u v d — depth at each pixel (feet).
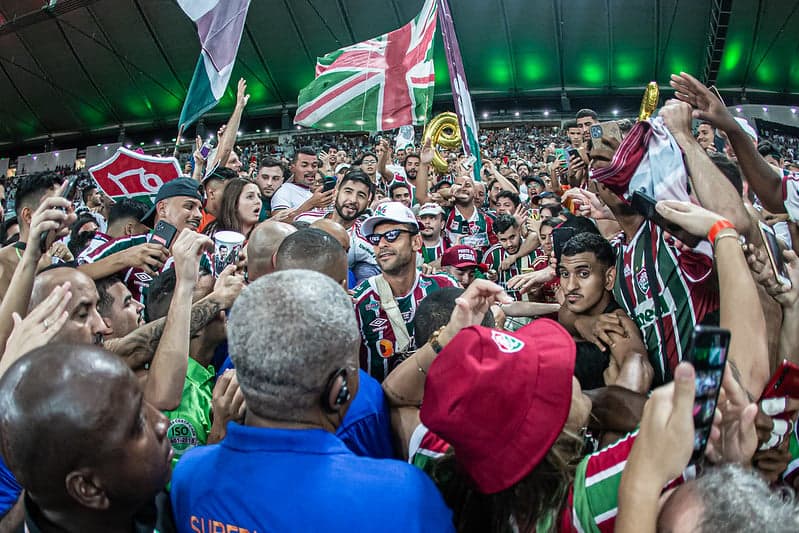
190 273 6.22
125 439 3.64
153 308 8.00
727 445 4.07
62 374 3.58
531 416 3.81
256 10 99.09
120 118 118.32
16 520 4.40
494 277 15.79
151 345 6.66
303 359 3.75
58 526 3.82
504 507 3.98
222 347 8.76
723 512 3.02
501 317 7.21
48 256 10.30
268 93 111.96
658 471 3.24
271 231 7.66
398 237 9.65
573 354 3.98
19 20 99.71
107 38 102.42
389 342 9.71
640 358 6.37
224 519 3.97
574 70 104.12
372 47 21.13
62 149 126.21
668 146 6.31
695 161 6.15
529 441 3.80
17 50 106.32
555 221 14.44
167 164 15.53
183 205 12.08
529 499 3.90
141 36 101.65
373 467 3.92
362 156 23.34
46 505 3.72
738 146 7.09
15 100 116.88
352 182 13.19
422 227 16.93
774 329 6.25
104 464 3.59
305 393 3.84
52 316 5.03
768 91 99.45
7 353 4.83
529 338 4.21
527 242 16.76
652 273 7.06
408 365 5.46
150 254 8.36
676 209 5.20
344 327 3.87
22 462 3.56
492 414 3.81
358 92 21.02
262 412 3.98
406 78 20.74
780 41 91.61
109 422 3.57
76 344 3.83
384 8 97.55
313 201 14.21
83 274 6.34
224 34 16.69
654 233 7.06
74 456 3.52
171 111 115.65
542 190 25.53
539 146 97.25
